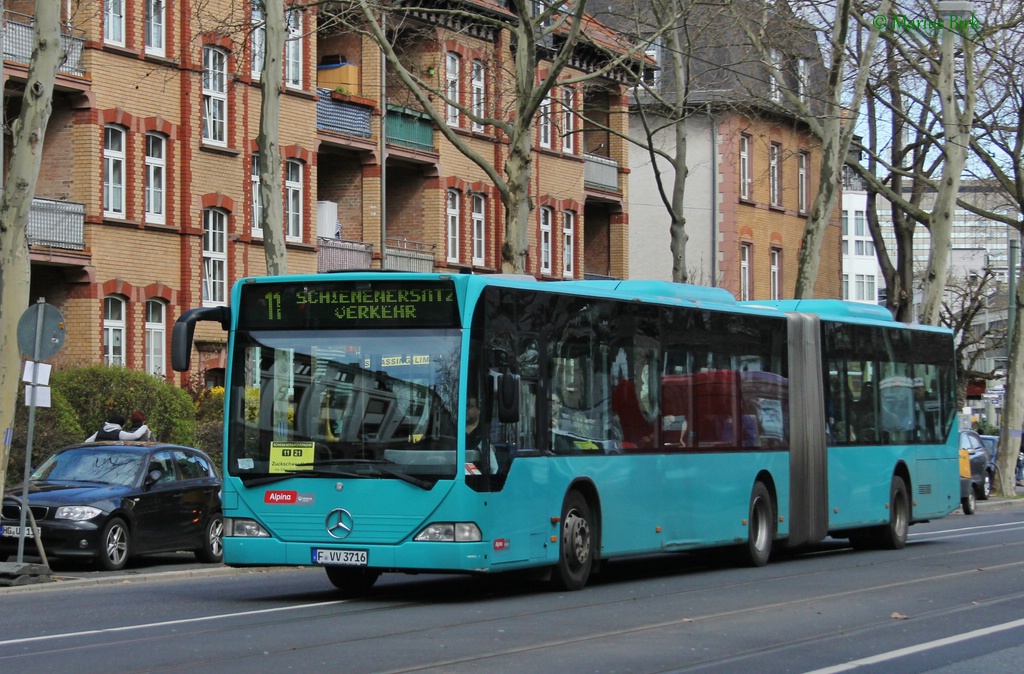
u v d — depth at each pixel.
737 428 19.75
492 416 14.69
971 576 18.31
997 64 36.59
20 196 18.48
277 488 14.74
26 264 18.64
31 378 18.09
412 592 16.30
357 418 14.64
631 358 17.38
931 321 36.12
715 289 19.97
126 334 34.31
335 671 10.15
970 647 11.94
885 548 24.12
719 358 19.42
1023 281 42.16
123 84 34.12
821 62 32.16
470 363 14.47
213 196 36.72
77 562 21.20
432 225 44.44
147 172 35.12
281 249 23.20
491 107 37.69
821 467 21.86
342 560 14.48
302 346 14.92
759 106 32.72
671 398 18.20
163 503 20.95
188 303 35.78
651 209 59.00
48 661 10.64
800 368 21.67
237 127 37.47
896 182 41.25
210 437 30.78
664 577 18.39
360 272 14.84
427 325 14.60
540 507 15.40
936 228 35.88
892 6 33.53
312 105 39.88
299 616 13.67
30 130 18.47
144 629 12.60
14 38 32.59
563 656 11.02
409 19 41.94
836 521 22.23
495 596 15.69
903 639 12.37
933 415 25.91
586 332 16.48
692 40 30.27
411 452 14.41
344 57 42.72
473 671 10.22
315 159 40.00
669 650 11.44
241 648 11.33
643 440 17.50
